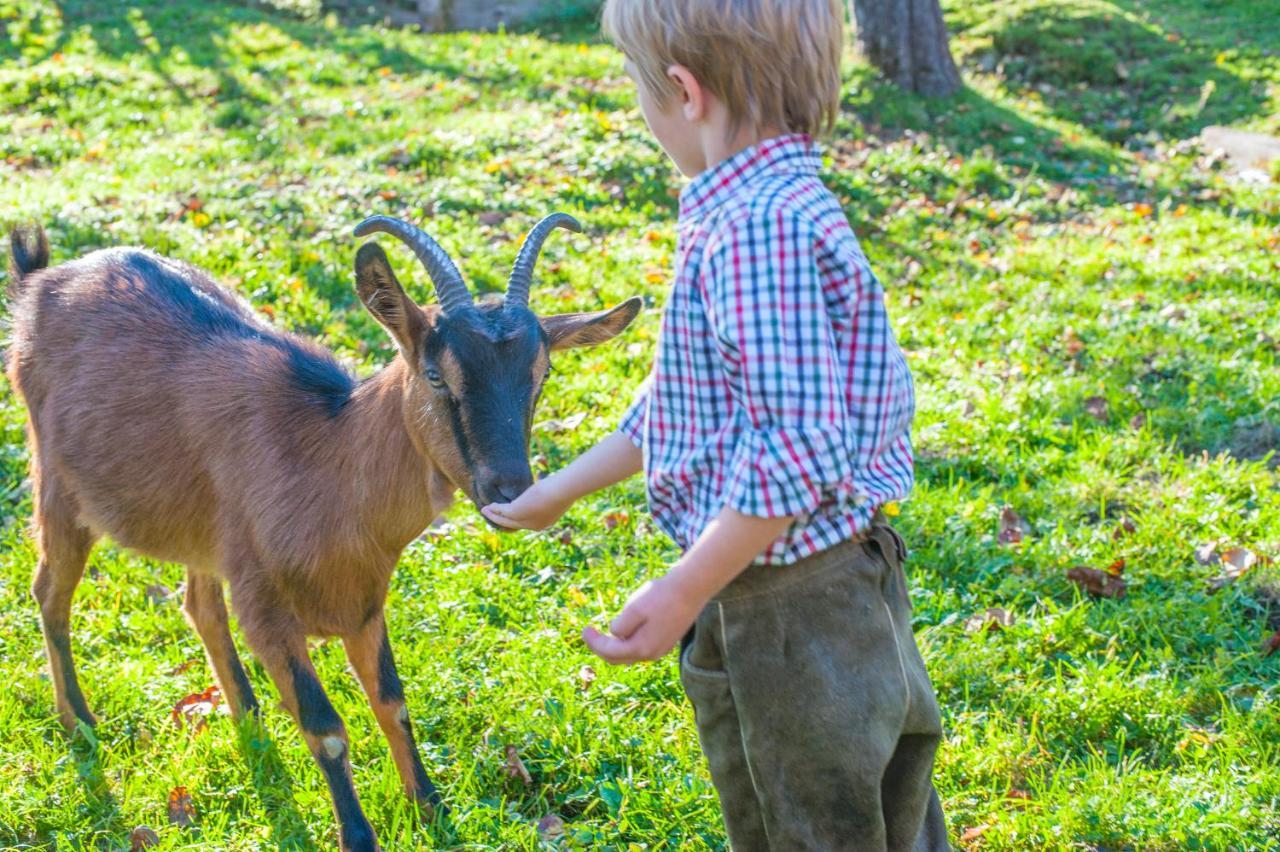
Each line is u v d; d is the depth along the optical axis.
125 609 4.42
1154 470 5.44
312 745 3.28
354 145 9.84
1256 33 15.28
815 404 1.86
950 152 10.98
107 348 3.83
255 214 7.80
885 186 9.76
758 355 1.87
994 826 3.34
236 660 3.78
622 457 2.40
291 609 3.36
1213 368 6.36
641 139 9.98
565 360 6.23
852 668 2.12
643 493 5.12
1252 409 5.95
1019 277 7.91
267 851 3.24
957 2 15.60
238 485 3.42
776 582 2.10
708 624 2.21
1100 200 10.06
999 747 3.64
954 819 3.40
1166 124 12.54
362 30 14.63
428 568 4.52
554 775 3.60
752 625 2.13
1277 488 5.24
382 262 2.99
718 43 1.97
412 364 3.08
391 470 3.20
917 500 5.09
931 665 4.04
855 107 11.89
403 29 15.23
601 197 8.76
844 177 9.65
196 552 3.65
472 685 3.89
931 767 2.38
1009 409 5.92
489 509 2.54
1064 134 11.89
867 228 8.86
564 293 6.98
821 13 2.01
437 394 3.02
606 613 4.28
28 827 3.29
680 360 2.05
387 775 3.46
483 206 8.34
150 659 4.05
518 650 4.06
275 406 3.43
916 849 2.52
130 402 3.71
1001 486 5.36
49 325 4.00
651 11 2.01
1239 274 7.87
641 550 4.74
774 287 1.88
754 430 1.89
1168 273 7.94
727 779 2.34
